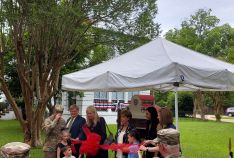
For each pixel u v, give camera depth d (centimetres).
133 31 1781
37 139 1769
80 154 885
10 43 1925
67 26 1562
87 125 888
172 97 6141
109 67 898
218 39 5950
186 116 6412
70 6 1485
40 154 1549
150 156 812
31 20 1485
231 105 7288
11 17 1512
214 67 833
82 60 2581
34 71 1762
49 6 1463
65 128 909
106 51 2164
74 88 952
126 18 1703
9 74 2661
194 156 1698
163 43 927
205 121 5009
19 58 1691
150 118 874
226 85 833
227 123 4444
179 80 778
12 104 1766
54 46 1683
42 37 1647
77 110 962
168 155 316
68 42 1656
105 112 3447
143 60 874
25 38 1880
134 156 794
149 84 802
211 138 2572
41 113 1775
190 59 866
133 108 1047
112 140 888
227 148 2017
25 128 1766
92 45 1847
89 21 1662
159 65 813
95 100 3412
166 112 693
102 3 1580
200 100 5625
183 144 2175
